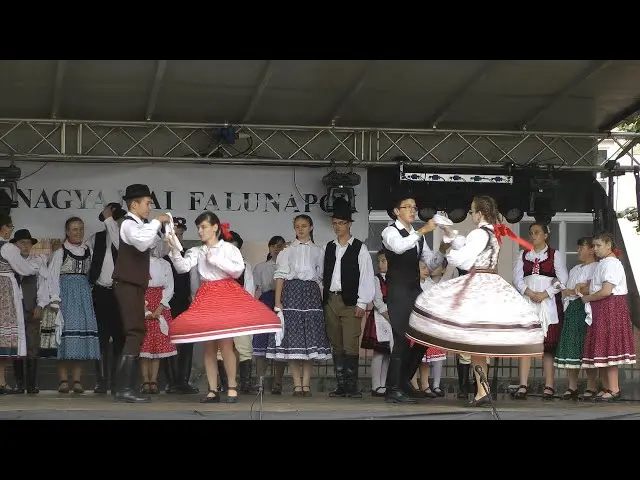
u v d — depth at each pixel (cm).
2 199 1062
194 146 1137
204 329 770
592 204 1199
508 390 1059
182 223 1074
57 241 1109
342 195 1124
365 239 1151
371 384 1066
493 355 740
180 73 949
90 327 951
